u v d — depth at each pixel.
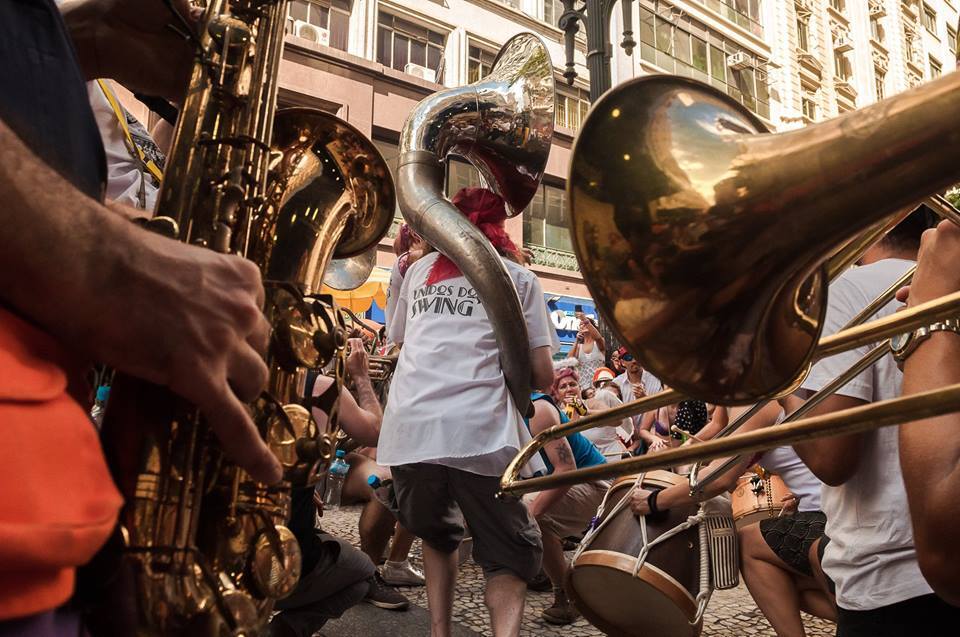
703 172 0.67
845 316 1.54
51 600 0.45
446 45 15.05
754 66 20.25
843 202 0.56
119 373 0.66
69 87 0.63
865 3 25.05
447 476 2.25
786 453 2.26
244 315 0.61
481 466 2.19
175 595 0.62
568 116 16.53
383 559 3.80
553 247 15.53
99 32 1.05
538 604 3.39
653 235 0.69
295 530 1.75
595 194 0.73
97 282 0.52
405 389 2.32
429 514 2.32
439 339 2.33
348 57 12.98
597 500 3.16
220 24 0.89
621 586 2.16
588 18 6.67
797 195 0.59
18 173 0.49
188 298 0.57
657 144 0.71
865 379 1.41
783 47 21.19
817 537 2.15
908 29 27.42
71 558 0.45
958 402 0.51
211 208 0.81
